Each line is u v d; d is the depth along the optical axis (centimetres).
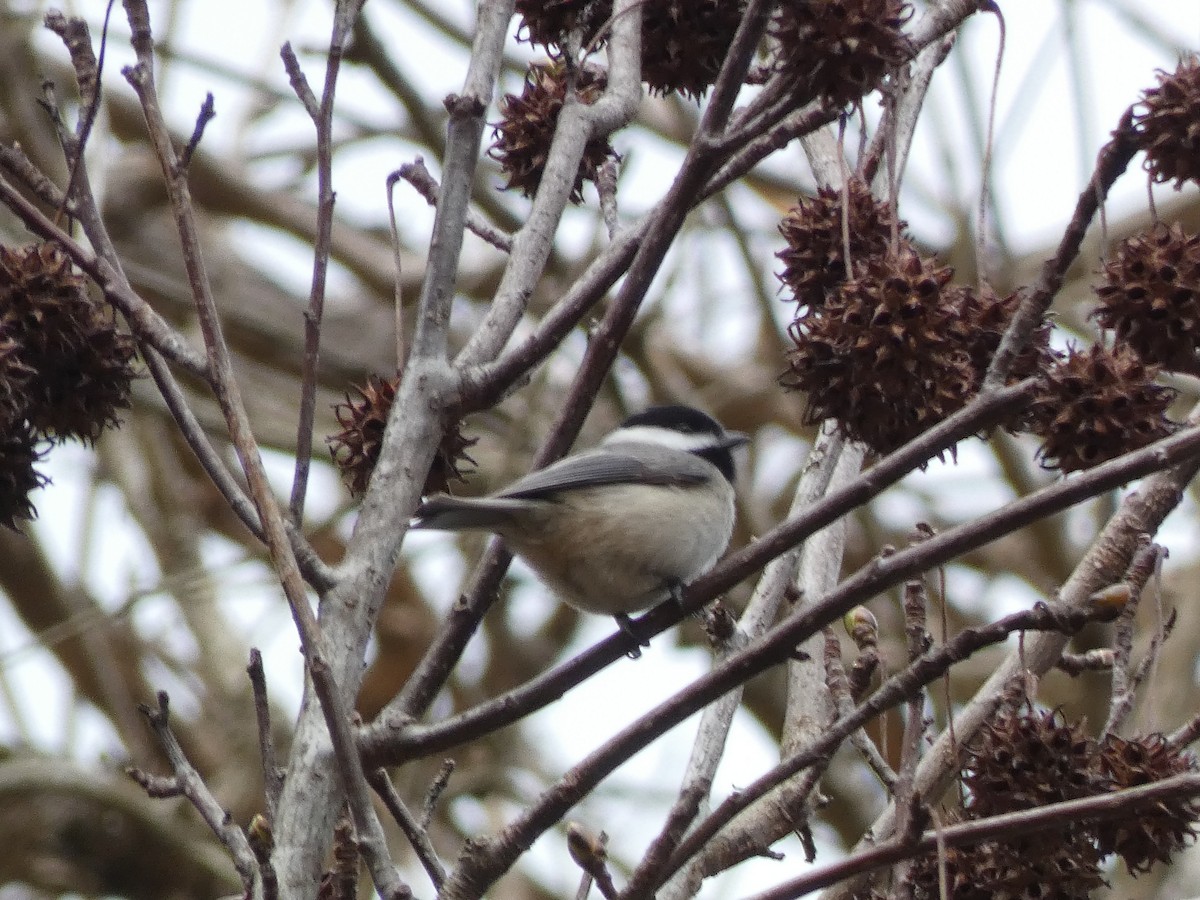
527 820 631
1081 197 644
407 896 567
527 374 725
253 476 614
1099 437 686
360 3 697
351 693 658
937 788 725
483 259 1852
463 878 632
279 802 641
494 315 757
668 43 838
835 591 624
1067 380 690
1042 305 636
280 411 1828
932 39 725
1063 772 650
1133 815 635
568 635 1798
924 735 773
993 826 580
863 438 689
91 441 724
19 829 1625
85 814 1648
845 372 679
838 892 704
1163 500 781
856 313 674
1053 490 607
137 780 636
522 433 1591
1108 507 1516
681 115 1750
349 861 676
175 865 1639
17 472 691
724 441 1070
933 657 590
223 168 1864
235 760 1641
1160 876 1229
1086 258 1362
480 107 736
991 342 721
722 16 832
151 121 673
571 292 759
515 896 1755
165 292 1781
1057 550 1650
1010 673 752
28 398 690
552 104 858
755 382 1847
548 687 687
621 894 590
